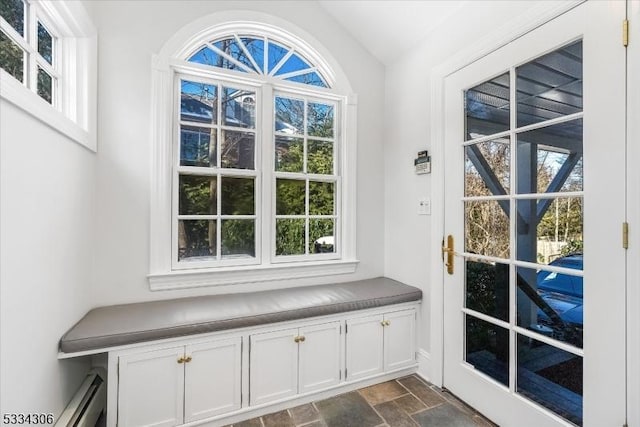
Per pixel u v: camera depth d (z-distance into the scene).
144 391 1.59
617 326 1.27
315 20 2.56
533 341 1.61
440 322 2.17
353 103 2.67
